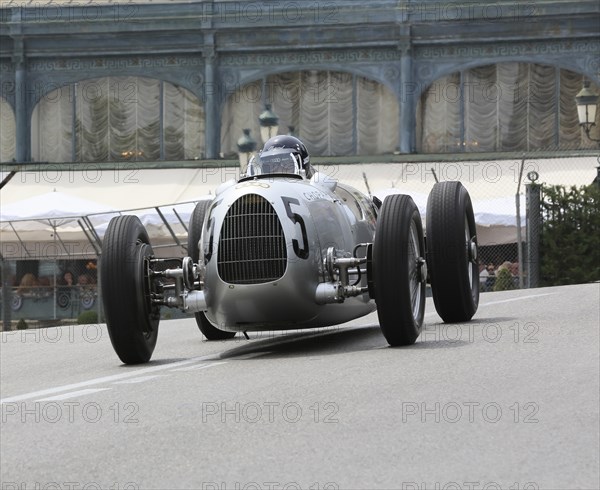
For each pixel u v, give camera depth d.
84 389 18.31
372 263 20.62
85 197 70.88
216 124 77.75
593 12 74.25
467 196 24.39
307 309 20.80
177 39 78.12
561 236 46.25
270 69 77.56
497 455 12.44
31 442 14.09
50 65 79.25
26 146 79.06
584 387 15.97
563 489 11.26
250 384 17.34
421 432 13.50
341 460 12.33
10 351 27.58
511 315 26.11
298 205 20.83
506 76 76.06
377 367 18.34
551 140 75.75
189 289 21.42
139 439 13.77
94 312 46.91
